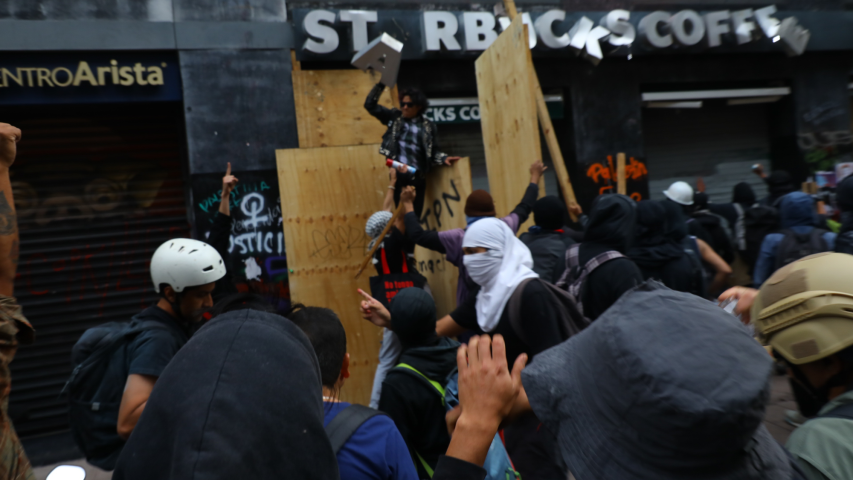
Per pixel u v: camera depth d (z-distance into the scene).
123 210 6.58
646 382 0.95
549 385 1.21
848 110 8.73
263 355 0.99
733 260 6.13
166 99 6.41
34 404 6.17
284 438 0.92
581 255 3.31
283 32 6.65
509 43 4.60
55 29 5.99
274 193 6.57
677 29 7.71
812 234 4.84
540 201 4.16
